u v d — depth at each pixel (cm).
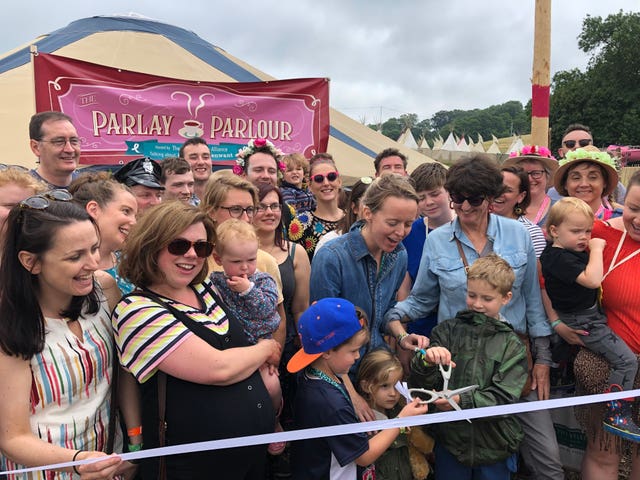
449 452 286
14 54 1010
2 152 748
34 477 191
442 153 5225
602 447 310
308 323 253
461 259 313
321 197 462
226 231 257
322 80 780
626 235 309
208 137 729
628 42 4712
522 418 309
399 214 265
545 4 629
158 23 1127
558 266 304
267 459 335
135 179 350
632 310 299
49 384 190
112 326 214
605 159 371
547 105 650
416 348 289
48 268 184
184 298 221
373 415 280
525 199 392
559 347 327
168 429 208
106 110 661
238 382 215
